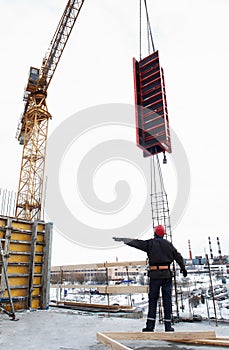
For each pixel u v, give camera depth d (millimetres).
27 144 35656
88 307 9930
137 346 3830
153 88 11156
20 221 8602
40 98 37625
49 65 36875
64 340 4371
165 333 4164
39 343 4184
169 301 4676
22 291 8164
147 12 15039
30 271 8414
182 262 4859
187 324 6691
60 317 6766
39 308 8359
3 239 7961
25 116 37406
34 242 8664
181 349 3588
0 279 7641
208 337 3988
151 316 4625
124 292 7320
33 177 33406
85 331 5125
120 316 7359
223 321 6973
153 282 4762
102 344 4027
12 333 4898
